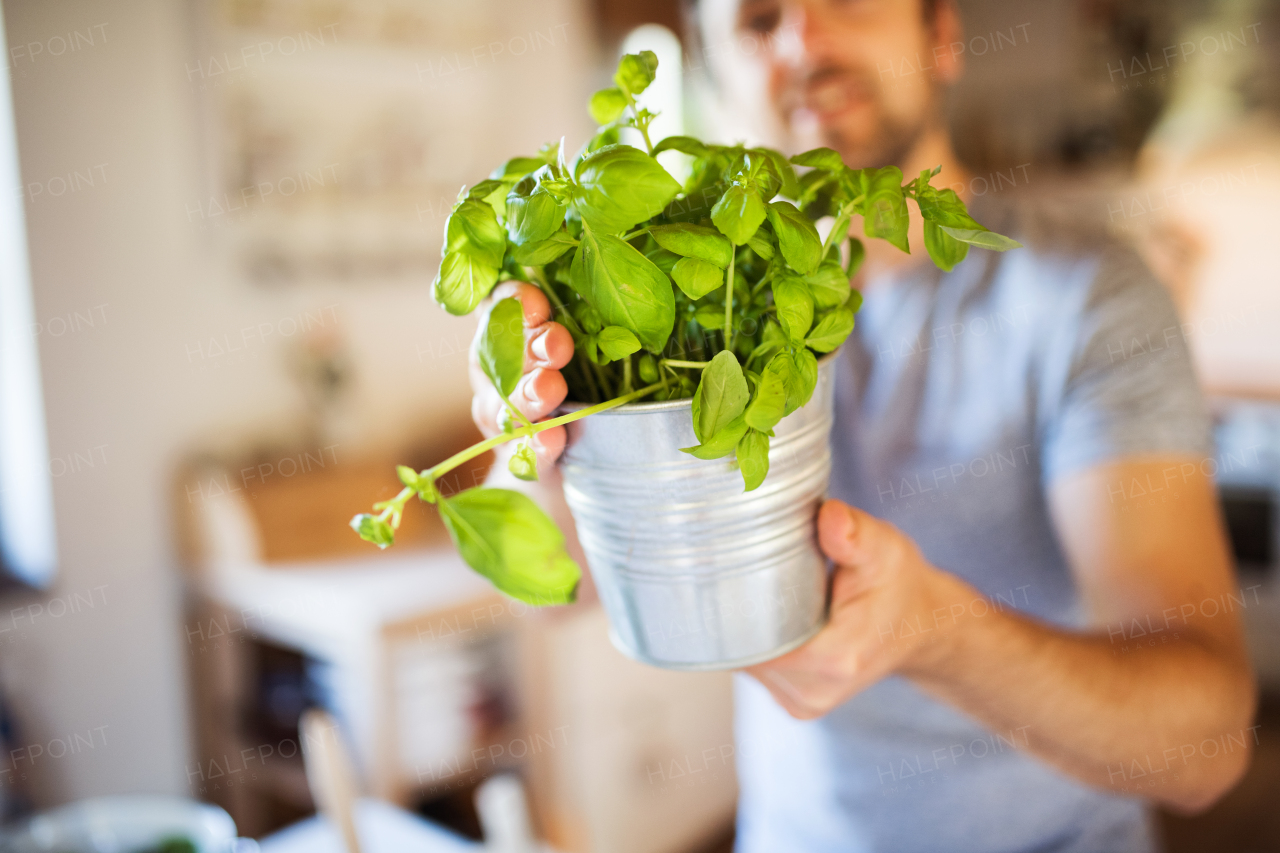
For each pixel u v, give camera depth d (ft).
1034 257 2.93
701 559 1.56
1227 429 9.07
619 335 1.35
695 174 1.56
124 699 6.13
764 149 1.53
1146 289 2.72
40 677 5.78
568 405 1.49
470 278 1.39
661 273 1.32
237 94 6.27
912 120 3.21
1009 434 2.93
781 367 1.34
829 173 1.65
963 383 3.04
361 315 7.24
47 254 5.65
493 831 2.97
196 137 6.17
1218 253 9.00
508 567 1.47
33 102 5.53
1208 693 2.06
